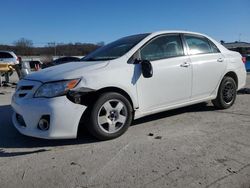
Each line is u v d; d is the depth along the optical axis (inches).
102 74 177.9
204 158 150.9
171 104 211.3
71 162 150.9
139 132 194.4
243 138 178.7
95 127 174.6
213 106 260.2
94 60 202.4
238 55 262.5
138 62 194.4
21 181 133.2
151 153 158.7
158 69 200.4
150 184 127.0
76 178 134.1
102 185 127.5
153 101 200.4
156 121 218.8
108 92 179.3
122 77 184.4
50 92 168.4
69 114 167.0
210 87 234.7
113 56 199.2
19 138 190.7
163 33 214.8
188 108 255.9
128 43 208.7
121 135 187.8
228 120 218.1
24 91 178.9
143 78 193.5
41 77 177.9
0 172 142.4
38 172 141.3
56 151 166.4
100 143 176.1
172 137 183.2
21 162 153.3
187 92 218.8
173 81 208.7
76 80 170.4
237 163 144.8
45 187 127.5
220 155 154.3
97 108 174.2
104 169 142.0
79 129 198.5
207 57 232.2
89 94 172.4
